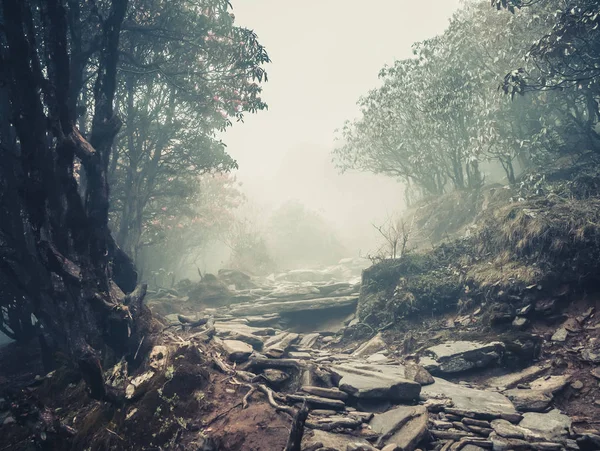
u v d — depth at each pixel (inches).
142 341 248.5
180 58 419.8
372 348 309.6
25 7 212.7
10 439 210.8
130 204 505.0
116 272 300.8
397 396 206.4
